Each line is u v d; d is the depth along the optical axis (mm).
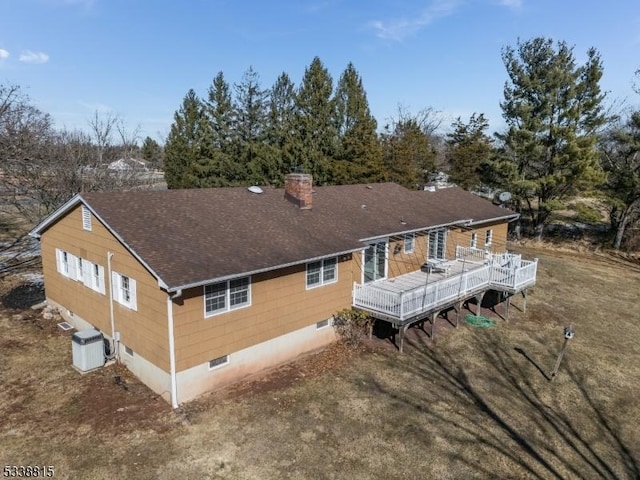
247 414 11227
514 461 10156
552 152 33375
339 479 9188
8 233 30875
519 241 37062
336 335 15727
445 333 17188
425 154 44500
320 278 14758
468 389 13234
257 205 16281
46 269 17109
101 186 29219
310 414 11391
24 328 15664
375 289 15523
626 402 13141
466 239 23547
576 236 37500
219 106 42969
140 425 10539
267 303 13141
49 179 26969
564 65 31719
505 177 34094
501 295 21344
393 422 11281
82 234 14180
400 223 18656
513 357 15609
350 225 16875
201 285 10984
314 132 36188
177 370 11227
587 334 18109
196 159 42781
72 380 12414
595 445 11031
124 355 13094
